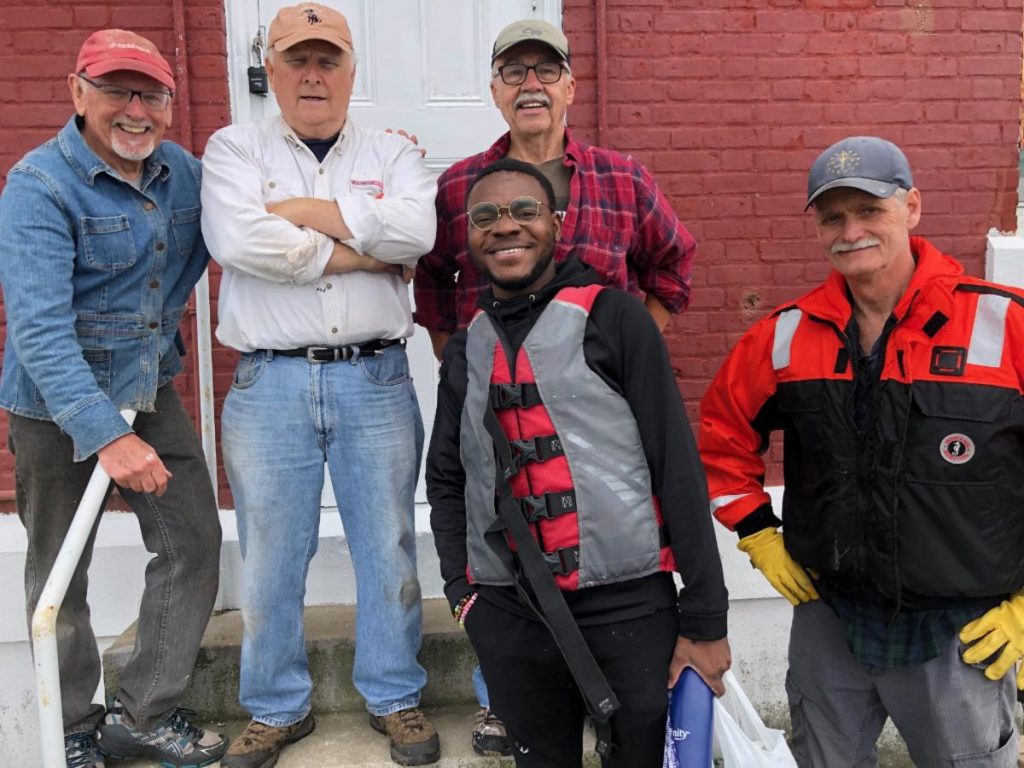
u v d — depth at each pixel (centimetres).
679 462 176
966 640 179
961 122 335
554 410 177
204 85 317
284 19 223
